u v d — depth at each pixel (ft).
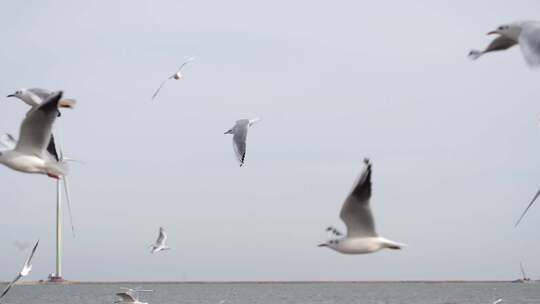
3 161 52.11
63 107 52.16
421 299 432.25
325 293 599.98
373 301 404.36
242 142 81.71
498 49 46.03
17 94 53.11
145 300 412.57
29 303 360.89
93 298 415.85
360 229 51.37
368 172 50.44
